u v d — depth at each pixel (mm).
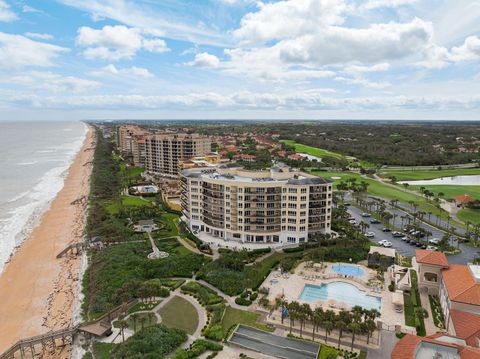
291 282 110875
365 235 157500
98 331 85125
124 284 103000
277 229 141000
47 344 85500
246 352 79500
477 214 192750
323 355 77500
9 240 157625
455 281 91188
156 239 148500
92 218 173375
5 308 104625
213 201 145750
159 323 89500
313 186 137875
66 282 118250
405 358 59969
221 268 117500
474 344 71812
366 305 98125
